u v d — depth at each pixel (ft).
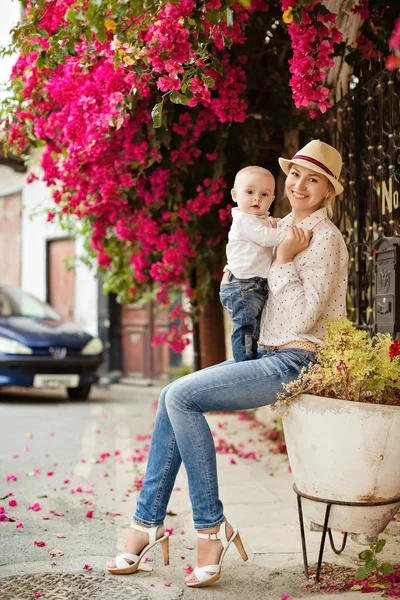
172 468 11.29
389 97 15.67
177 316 26.45
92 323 45.91
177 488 17.33
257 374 10.71
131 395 38.96
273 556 12.18
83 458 20.86
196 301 27.45
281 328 11.05
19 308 37.45
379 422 10.00
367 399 10.69
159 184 20.59
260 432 24.89
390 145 15.67
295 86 14.10
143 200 21.91
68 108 19.49
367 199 17.40
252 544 12.87
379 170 16.22
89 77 18.21
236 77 18.72
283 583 10.90
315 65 14.07
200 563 10.82
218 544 10.85
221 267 24.47
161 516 11.37
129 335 44.80
